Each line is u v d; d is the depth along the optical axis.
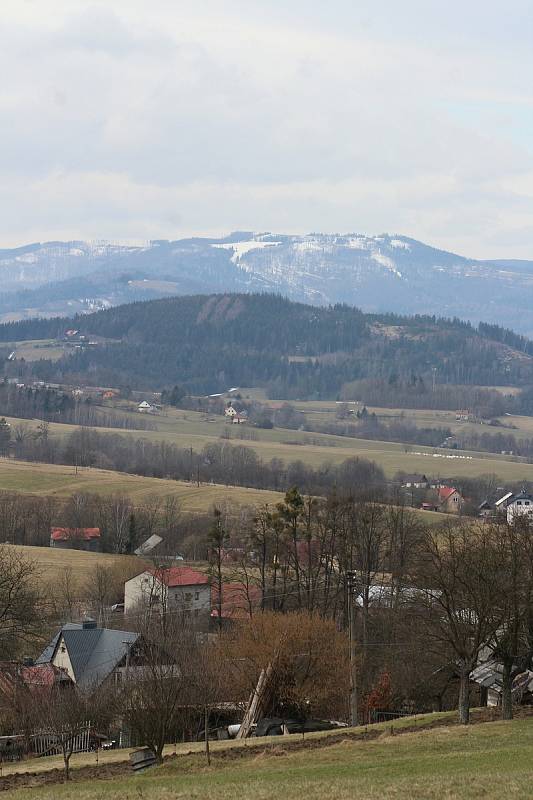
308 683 120.62
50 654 146.12
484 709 114.06
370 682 135.25
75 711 93.44
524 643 109.25
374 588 172.75
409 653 134.62
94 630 143.50
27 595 137.88
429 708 133.88
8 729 110.12
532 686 124.44
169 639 126.12
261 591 166.50
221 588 166.88
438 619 113.62
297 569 162.38
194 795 66.12
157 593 187.25
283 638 120.44
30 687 127.12
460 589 105.94
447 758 78.06
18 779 89.94
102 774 90.31
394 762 78.81
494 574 103.50
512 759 75.25
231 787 68.75
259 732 113.19
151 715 90.19
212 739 112.00
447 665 118.50
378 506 191.00
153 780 79.88
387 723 106.31
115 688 110.44
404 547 168.88
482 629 101.06
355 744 91.19
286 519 164.75
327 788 65.62
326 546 166.75
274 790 66.06
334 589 161.00
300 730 115.44
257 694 116.06
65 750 89.62
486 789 61.06
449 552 121.81
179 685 94.56
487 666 126.12
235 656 123.50
